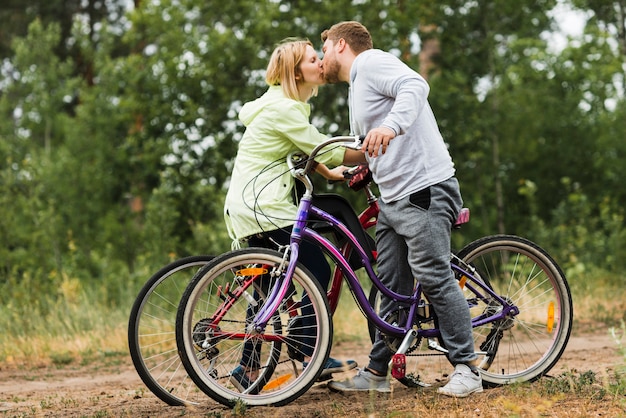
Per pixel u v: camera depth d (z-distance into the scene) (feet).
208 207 60.75
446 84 63.26
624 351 17.16
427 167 16.07
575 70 67.36
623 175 70.23
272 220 16.72
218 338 16.01
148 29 66.13
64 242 58.29
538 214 71.61
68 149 69.72
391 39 59.88
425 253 16.02
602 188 71.10
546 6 63.10
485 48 63.62
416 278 16.31
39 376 26.45
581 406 15.28
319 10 61.62
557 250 53.26
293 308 16.87
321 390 18.03
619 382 16.87
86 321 35.50
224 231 49.06
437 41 64.44
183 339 15.58
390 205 16.38
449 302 16.17
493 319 17.56
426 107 16.47
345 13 60.54
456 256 17.53
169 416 15.85
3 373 27.35
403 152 16.05
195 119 63.00
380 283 16.70
